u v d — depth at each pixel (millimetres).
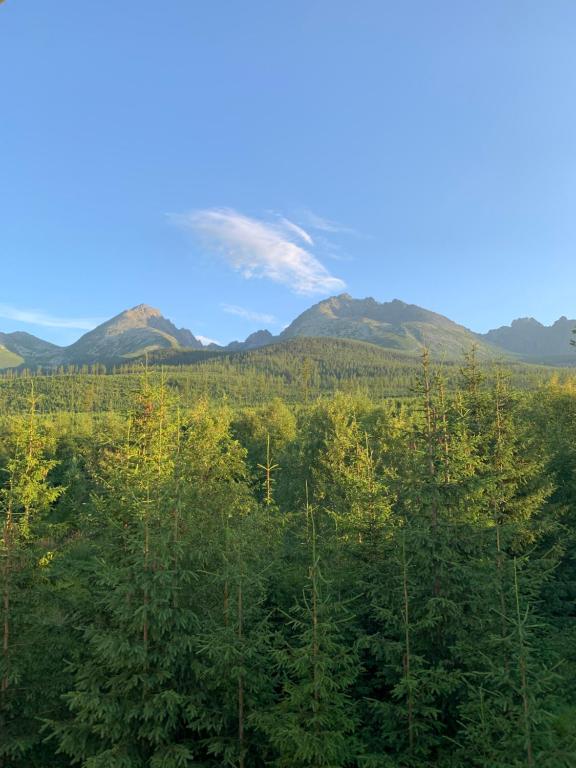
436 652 11016
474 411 20594
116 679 9898
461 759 9195
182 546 11945
